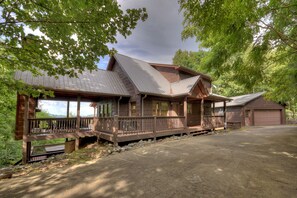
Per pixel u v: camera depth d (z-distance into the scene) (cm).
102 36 357
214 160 525
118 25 355
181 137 1013
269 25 412
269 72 780
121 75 1276
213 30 367
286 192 315
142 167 480
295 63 691
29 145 848
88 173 443
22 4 288
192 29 475
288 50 571
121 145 846
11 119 1152
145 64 1542
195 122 1444
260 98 1941
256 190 325
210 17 330
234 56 528
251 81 597
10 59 364
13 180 404
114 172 445
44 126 881
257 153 602
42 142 1738
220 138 968
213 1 305
